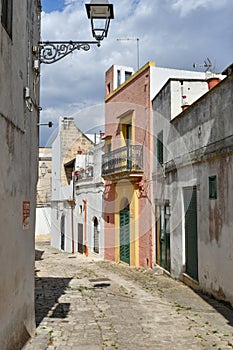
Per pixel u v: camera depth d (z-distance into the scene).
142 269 13.26
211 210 8.60
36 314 7.05
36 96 6.37
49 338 5.59
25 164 5.43
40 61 6.03
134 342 5.52
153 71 13.64
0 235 4.11
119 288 9.89
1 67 4.03
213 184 8.54
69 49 5.91
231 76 7.46
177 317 6.96
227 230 7.75
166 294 9.09
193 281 9.66
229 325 6.44
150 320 6.75
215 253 8.36
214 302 8.12
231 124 7.59
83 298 8.63
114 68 17.00
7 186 4.40
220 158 8.14
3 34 4.07
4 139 4.26
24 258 5.31
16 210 4.85
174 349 5.25
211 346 5.39
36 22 6.26
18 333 4.88
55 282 10.79
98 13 5.64
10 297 4.52
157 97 13.00
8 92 4.36
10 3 4.43
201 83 11.98
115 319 6.80
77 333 5.91
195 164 9.61
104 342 5.49
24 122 5.30
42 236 27.77
